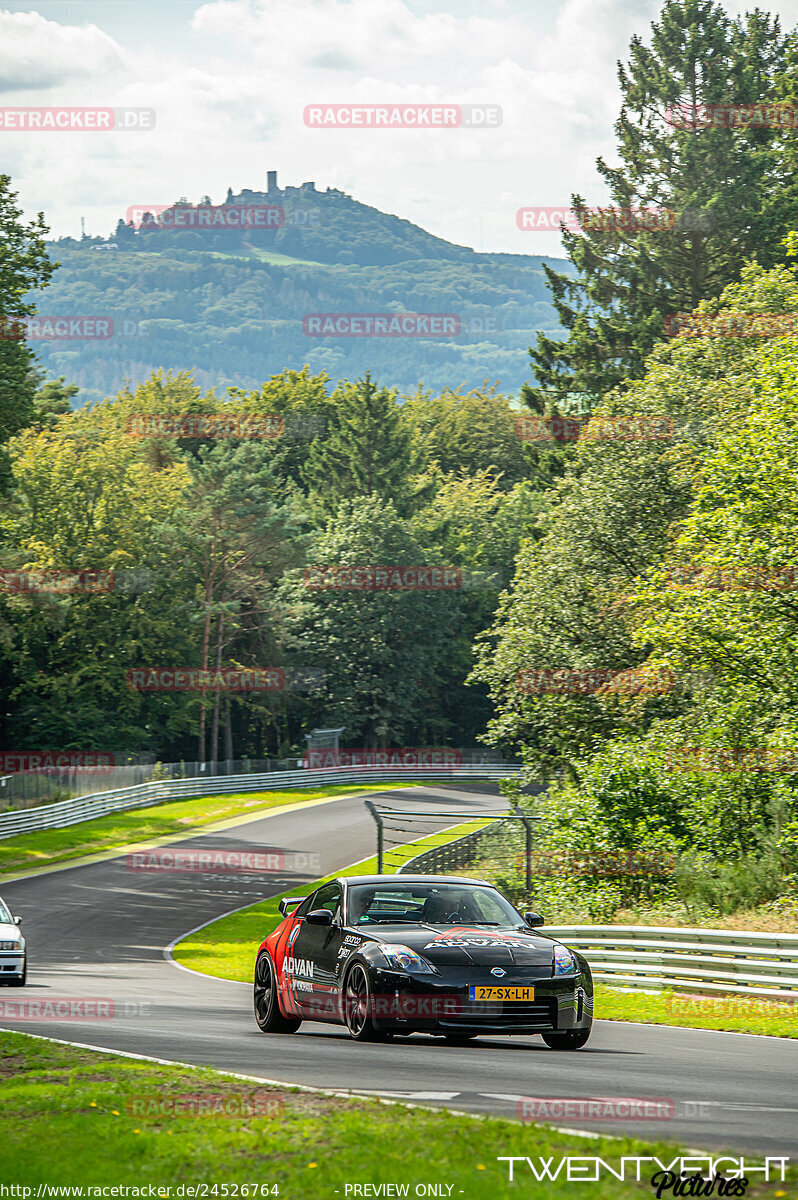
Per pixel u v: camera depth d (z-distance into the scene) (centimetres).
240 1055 1722
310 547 15025
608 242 10450
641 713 5816
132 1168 1074
